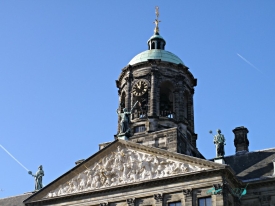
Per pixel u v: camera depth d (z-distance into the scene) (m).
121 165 60.44
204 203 54.91
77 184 61.91
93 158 62.25
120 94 74.19
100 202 59.78
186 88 72.69
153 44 76.69
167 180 57.09
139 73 71.44
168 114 71.38
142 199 57.91
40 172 71.25
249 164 64.62
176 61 73.19
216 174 55.12
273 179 58.44
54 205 62.03
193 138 71.12
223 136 58.19
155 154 59.09
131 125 68.50
